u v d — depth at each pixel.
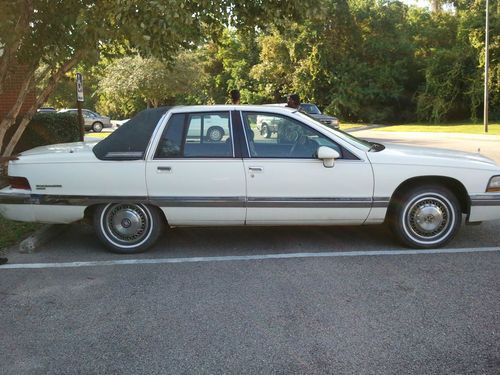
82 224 7.07
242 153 5.51
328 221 5.60
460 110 37.84
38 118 13.32
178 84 33.00
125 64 32.38
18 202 5.64
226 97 48.97
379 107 40.94
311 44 39.97
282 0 7.41
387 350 3.47
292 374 3.21
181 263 5.35
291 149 5.56
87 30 6.66
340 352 3.46
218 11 6.79
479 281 4.70
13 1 6.97
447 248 5.72
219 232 6.49
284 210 5.52
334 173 5.48
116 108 48.06
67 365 3.37
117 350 3.54
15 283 4.85
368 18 40.41
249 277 4.89
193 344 3.60
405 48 40.84
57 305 4.32
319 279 4.80
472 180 5.57
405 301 4.27
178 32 6.23
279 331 3.77
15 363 3.40
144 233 5.69
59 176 5.57
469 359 3.35
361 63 40.56
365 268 5.09
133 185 5.52
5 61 8.02
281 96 44.97
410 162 5.54
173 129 5.58
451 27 40.91
